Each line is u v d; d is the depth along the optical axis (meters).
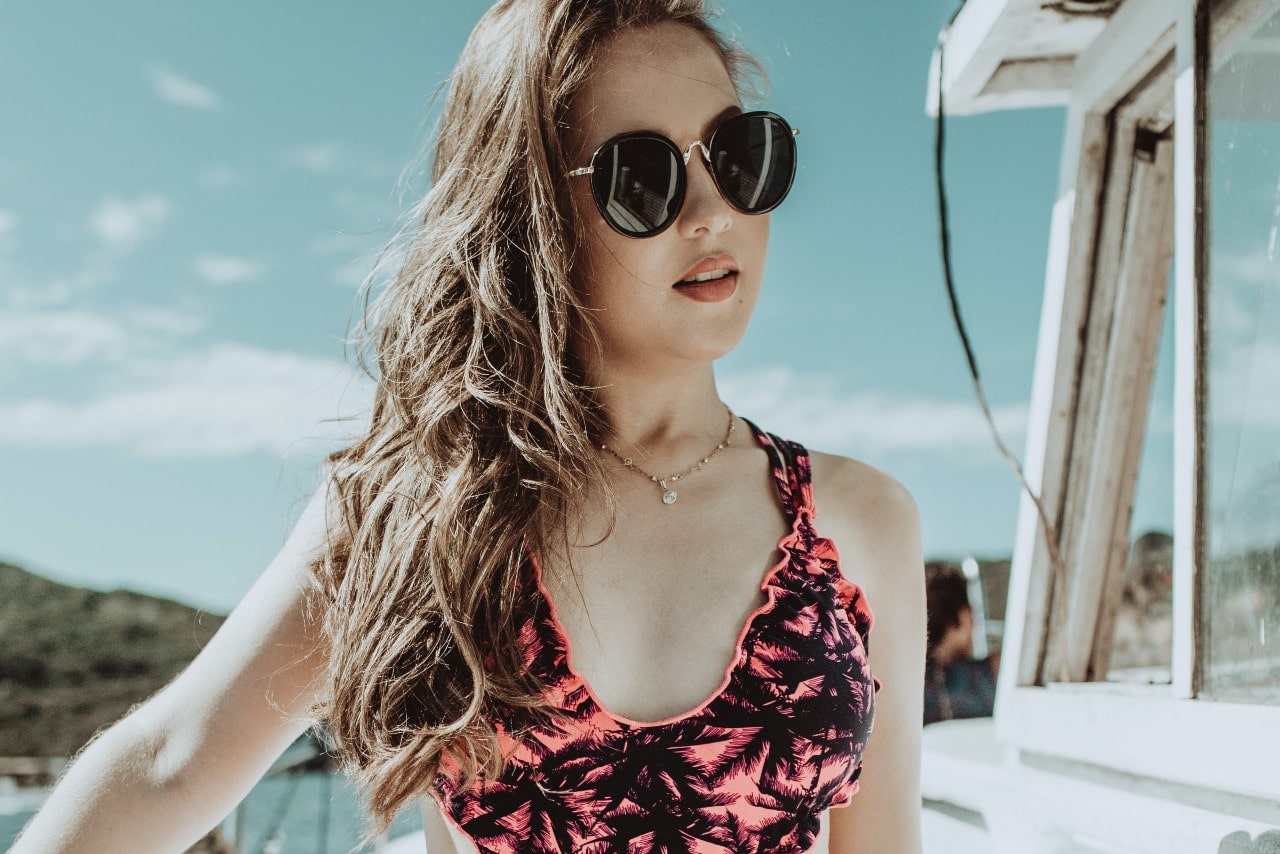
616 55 1.24
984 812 1.93
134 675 46.62
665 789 1.11
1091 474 2.12
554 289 1.25
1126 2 1.84
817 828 1.17
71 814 1.15
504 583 1.17
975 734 2.78
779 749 1.12
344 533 1.29
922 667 1.36
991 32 1.97
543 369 1.28
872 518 1.33
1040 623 2.14
